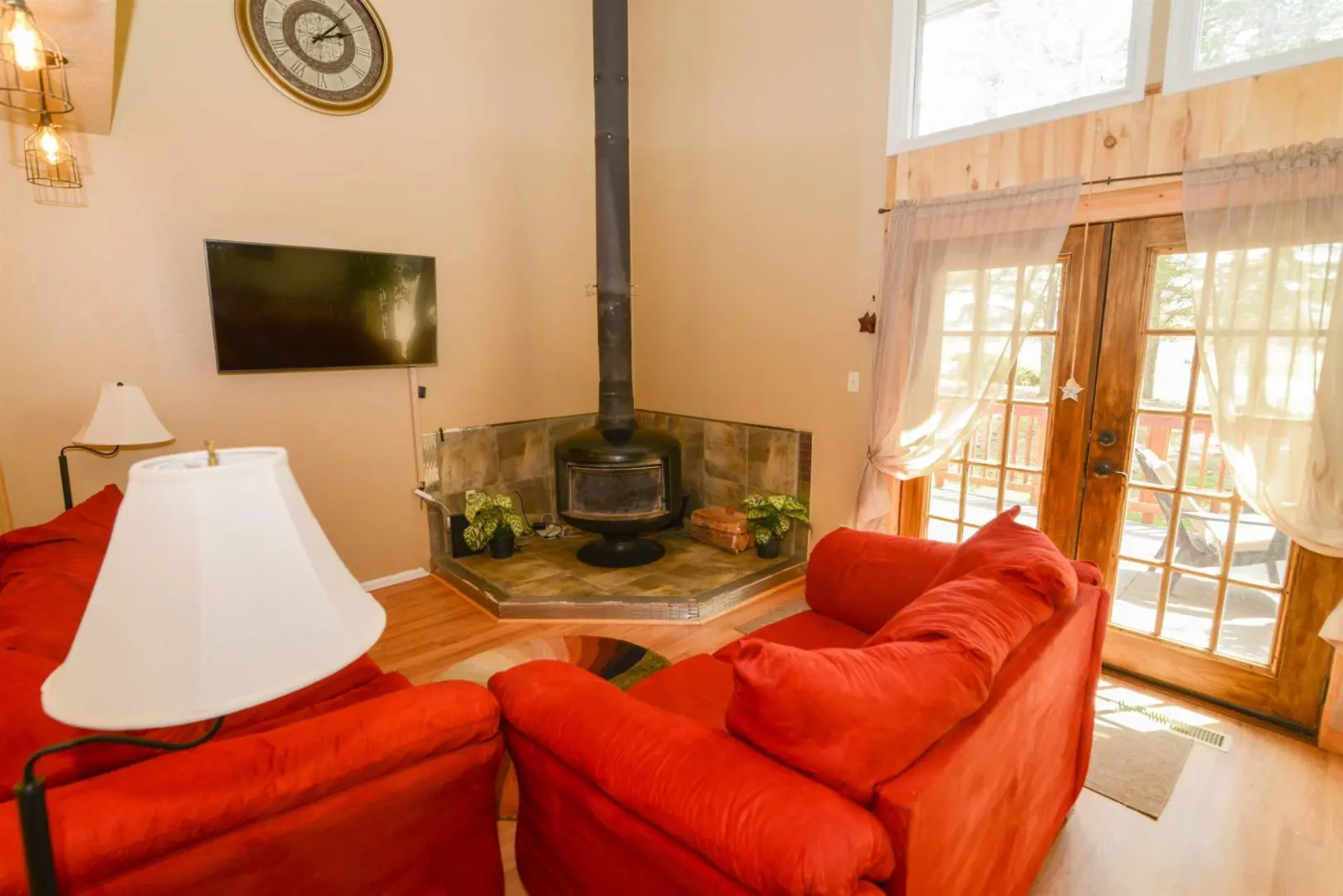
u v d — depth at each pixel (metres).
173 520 0.82
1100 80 2.65
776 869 0.95
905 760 1.09
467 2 3.86
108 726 0.78
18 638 1.42
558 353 4.53
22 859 0.92
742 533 4.06
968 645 1.27
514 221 4.20
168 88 2.95
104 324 2.89
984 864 1.35
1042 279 2.71
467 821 1.41
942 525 3.41
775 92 3.76
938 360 3.04
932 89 3.16
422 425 3.92
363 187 3.56
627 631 3.25
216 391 3.20
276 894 1.16
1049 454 2.94
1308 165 2.11
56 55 2.05
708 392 4.39
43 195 2.71
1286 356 2.22
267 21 3.18
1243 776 2.22
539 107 4.25
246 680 0.83
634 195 4.70
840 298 3.58
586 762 1.26
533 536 4.46
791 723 1.09
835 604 2.33
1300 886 1.79
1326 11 2.16
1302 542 2.25
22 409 2.75
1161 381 2.63
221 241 3.09
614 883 1.30
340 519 3.66
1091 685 1.90
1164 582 2.73
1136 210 2.55
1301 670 2.41
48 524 2.23
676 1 4.21
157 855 1.03
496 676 1.56
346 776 1.18
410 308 3.72
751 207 3.97
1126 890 1.78
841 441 3.68
